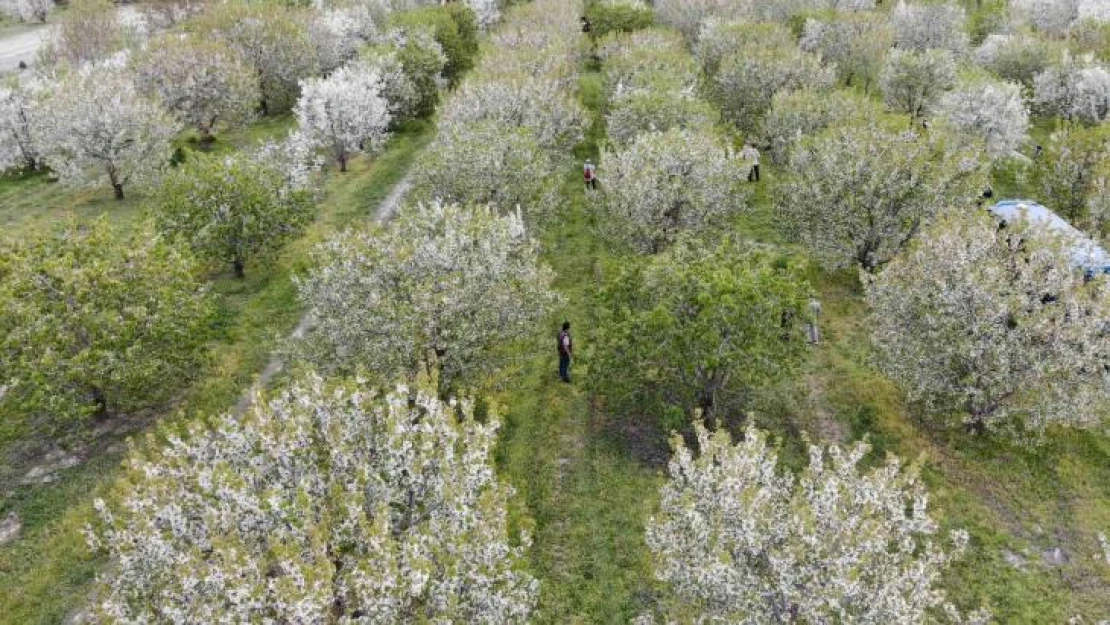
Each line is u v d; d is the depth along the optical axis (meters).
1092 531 17.73
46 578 16.64
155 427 21.25
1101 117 43.53
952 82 42.53
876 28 48.75
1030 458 19.81
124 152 36.03
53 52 55.25
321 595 10.03
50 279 19.91
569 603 15.97
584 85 50.38
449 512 12.30
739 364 18.91
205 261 27.91
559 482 19.22
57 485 19.30
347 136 38.25
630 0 60.00
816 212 26.66
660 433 20.78
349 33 53.84
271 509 11.33
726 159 26.73
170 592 10.74
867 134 25.97
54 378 19.34
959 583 16.41
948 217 21.20
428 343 18.41
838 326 25.62
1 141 39.09
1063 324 18.20
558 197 29.78
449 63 51.06
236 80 42.94
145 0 70.25
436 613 11.23
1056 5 59.53
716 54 48.03
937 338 19.23
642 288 20.05
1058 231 22.41
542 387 22.95
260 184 28.34
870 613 11.37
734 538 12.29
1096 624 15.45
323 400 13.23
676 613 13.19
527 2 72.38
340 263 19.30
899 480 12.98
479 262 19.48
